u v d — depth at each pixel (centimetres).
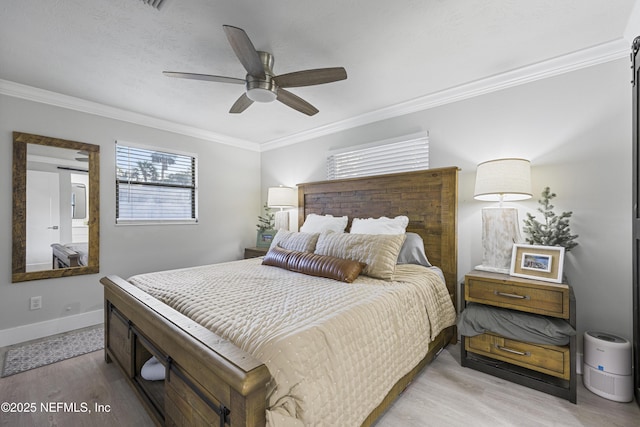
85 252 298
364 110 322
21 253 261
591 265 208
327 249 253
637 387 170
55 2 155
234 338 119
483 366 208
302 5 159
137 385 179
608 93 203
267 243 416
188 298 167
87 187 299
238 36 146
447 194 262
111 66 226
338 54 209
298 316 136
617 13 168
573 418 160
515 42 196
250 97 204
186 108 313
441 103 279
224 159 423
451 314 232
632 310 189
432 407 169
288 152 427
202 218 397
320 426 106
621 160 199
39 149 271
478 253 256
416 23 175
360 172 342
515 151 239
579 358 210
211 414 111
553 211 222
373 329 146
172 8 161
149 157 349
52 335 276
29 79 247
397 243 233
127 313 190
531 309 186
